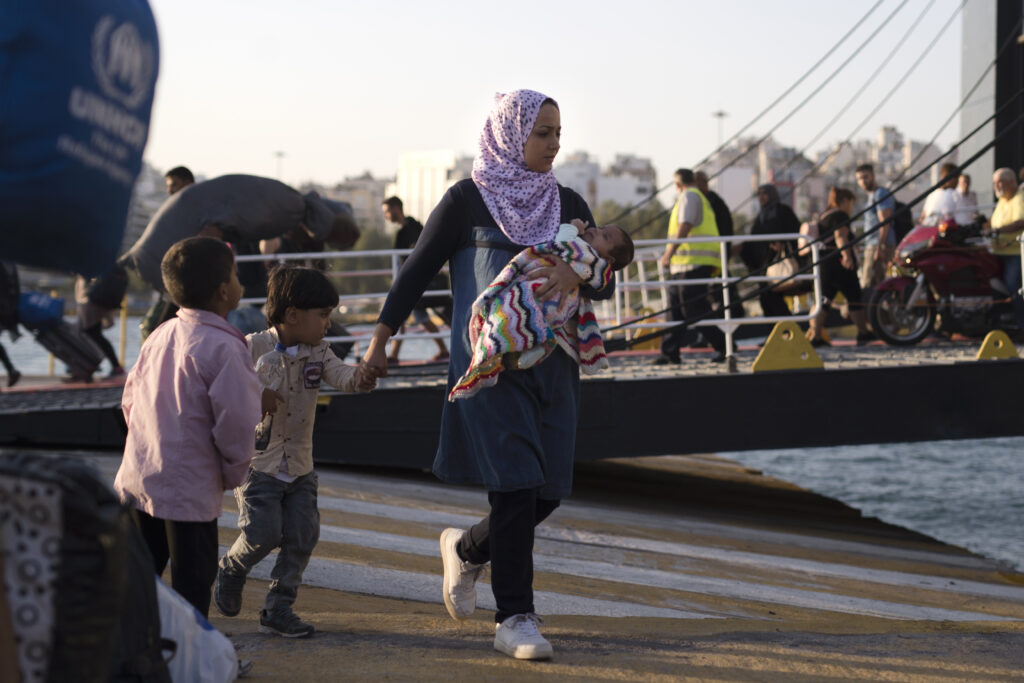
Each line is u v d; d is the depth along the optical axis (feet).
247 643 11.71
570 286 11.16
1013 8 47.37
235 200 23.45
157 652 7.52
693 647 11.71
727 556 20.13
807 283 34.42
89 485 5.78
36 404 26.30
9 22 5.18
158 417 9.66
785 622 14.48
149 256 22.88
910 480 39.91
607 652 11.39
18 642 5.57
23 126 5.22
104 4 5.68
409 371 31.19
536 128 11.50
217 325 9.84
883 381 24.70
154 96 6.27
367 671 10.30
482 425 11.12
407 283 11.81
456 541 12.25
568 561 18.21
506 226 11.50
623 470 32.99
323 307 12.10
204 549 9.82
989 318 32.91
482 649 11.41
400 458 24.84
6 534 5.60
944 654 11.66
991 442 50.70
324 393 24.81
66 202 5.51
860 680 10.46
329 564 16.44
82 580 5.63
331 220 25.90
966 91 49.88
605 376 24.70
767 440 24.50
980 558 24.04
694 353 36.45
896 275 34.30
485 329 10.96
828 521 27.07
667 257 31.17
